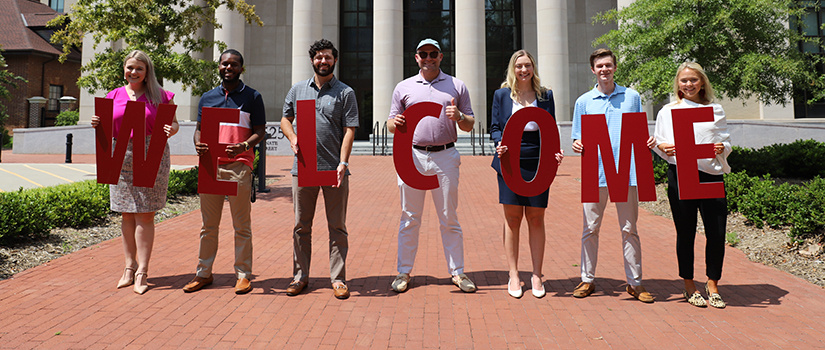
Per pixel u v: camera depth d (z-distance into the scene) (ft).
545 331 11.08
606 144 12.94
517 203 13.32
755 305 12.72
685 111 12.26
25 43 105.19
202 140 13.47
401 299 13.33
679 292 13.89
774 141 62.03
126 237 14.38
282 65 93.50
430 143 14.08
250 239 14.21
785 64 34.76
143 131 13.52
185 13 38.01
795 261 16.74
